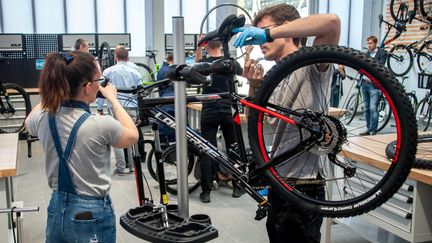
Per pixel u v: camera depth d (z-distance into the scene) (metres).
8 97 6.91
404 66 8.94
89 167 1.86
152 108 1.82
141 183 2.19
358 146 2.38
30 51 7.71
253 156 1.55
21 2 9.30
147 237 1.27
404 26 8.39
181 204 1.35
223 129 4.00
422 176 1.96
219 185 4.58
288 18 1.66
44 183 4.71
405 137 1.25
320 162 1.73
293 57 1.42
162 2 8.76
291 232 1.80
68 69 1.84
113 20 10.06
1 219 2.21
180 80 1.28
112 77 4.61
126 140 1.92
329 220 2.83
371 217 2.42
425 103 7.54
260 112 1.52
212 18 8.56
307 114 1.45
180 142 1.31
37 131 1.96
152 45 8.81
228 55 1.50
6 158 2.35
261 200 1.58
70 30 9.77
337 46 1.36
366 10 9.98
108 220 1.92
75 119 1.86
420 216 2.15
